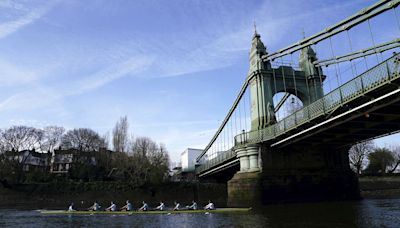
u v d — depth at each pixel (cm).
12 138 6606
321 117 2538
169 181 6338
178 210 2875
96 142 7662
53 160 8138
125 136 6900
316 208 2698
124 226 2084
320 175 3481
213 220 2206
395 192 5375
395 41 2141
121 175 6425
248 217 2272
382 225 1686
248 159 3534
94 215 2814
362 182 5828
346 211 2392
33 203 5353
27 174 6512
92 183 5906
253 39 4050
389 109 2239
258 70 3806
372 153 7219
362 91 2031
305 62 4016
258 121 3684
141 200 5775
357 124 2636
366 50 2486
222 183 6569
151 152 6506
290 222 1916
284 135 3100
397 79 1788
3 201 5459
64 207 4372
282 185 3322
